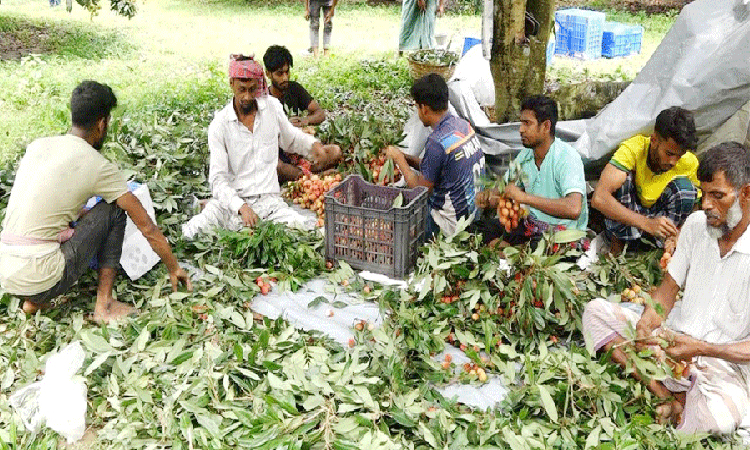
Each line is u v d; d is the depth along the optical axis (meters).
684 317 3.72
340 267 4.93
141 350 3.98
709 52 5.09
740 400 3.54
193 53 12.88
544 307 4.23
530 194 4.62
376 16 17.09
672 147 4.64
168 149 6.14
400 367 3.79
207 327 4.23
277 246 4.94
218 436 3.44
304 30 15.31
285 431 3.40
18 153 6.63
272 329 4.24
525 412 3.60
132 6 11.89
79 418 3.57
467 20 16.22
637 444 3.30
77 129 4.32
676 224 5.14
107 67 11.51
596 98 6.37
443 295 4.45
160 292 4.68
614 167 4.97
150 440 3.52
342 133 6.33
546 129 4.64
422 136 6.01
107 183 4.26
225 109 5.54
